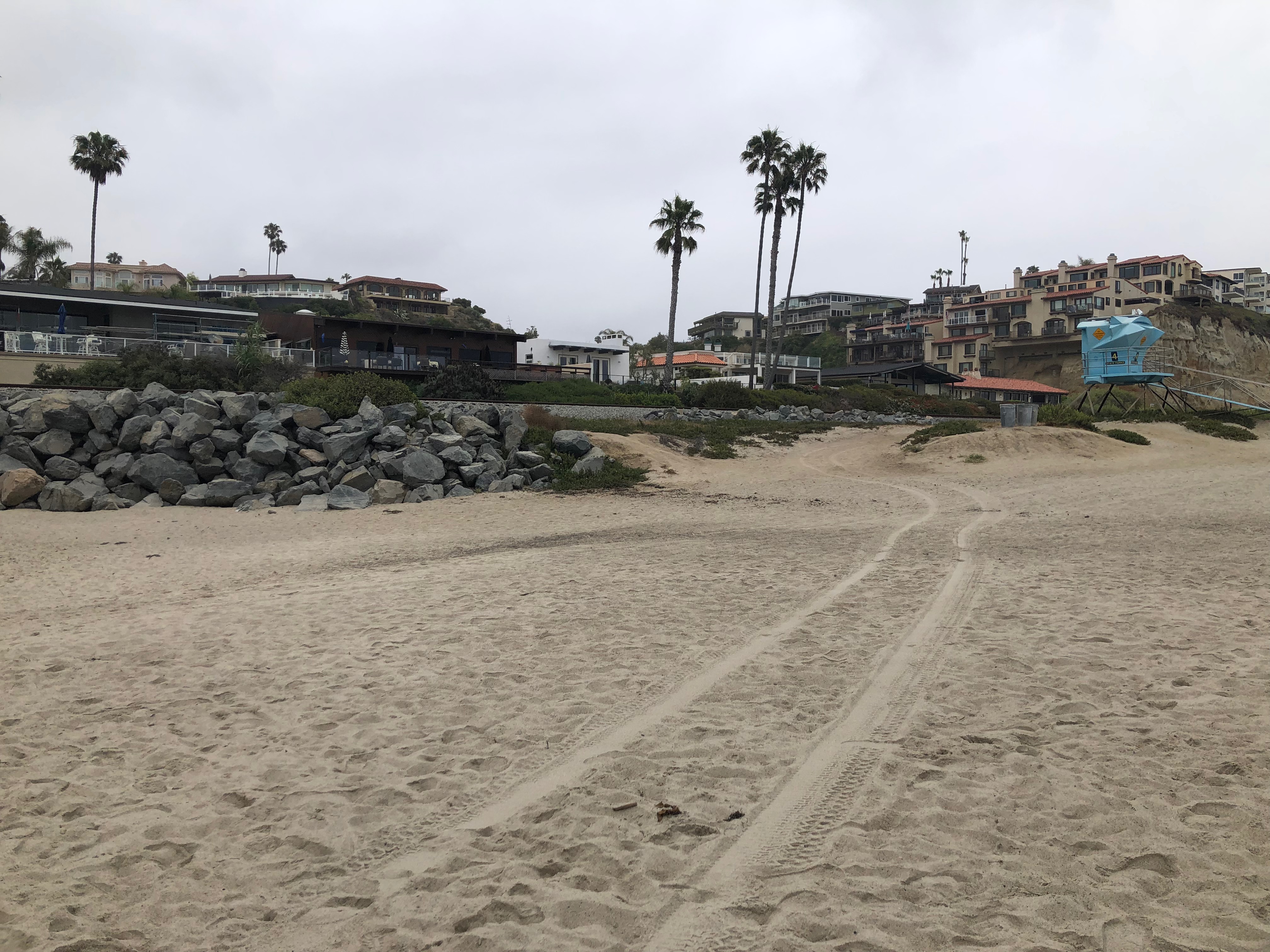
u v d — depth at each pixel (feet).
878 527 52.44
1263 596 29.19
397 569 40.29
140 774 16.70
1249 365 316.60
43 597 35.17
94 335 136.36
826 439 126.41
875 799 14.42
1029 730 17.37
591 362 253.85
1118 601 29.12
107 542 51.06
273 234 437.17
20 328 140.77
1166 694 19.17
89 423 71.67
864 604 29.86
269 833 14.11
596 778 15.74
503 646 25.22
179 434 69.51
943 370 261.85
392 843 13.65
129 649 26.08
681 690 20.67
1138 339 151.43
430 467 73.05
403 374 157.58
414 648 25.26
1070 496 68.13
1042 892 11.50
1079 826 13.25
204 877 12.80
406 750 17.52
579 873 12.44
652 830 13.69
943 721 18.06
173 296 281.74
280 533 54.90
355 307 363.35
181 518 61.11
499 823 14.15
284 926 11.44
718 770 15.90
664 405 161.89
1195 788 14.35
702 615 28.55
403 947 10.82
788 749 16.83
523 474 77.56
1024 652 23.00
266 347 139.23
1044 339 329.52
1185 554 39.01
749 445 116.57
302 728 18.97
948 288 458.50
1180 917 10.83
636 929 10.99
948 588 32.32
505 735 18.13
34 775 16.74
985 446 100.73
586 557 42.32
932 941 10.47
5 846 13.91
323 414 77.25
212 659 24.80
